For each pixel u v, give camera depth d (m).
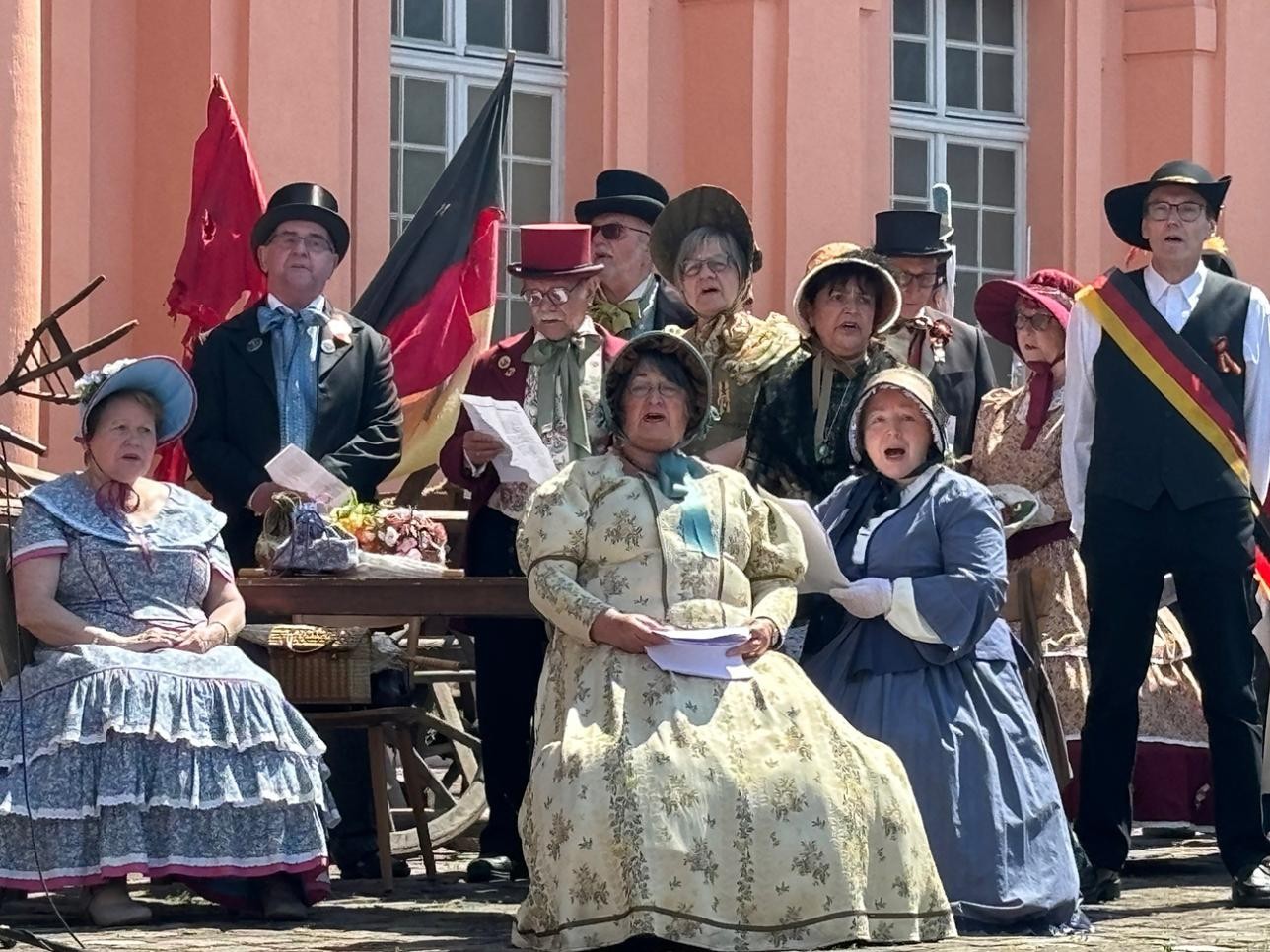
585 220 8.91
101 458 7.20
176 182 11.25
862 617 7.15
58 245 10.98
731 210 8.21
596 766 6.43
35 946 6.11
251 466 8.12
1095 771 7.73
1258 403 7.78
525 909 6.50
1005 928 6.88
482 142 10.30
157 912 7.20
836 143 13.46
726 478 7.05
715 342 8.18
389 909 7.37
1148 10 14.93
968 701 7.10
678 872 6.32
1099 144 14.76
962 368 8.95
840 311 7.63
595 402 8.14
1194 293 7.83
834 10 13.47
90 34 11.16
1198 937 6.80
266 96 11.41
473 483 8.05
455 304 10.10
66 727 6.83
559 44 13.15
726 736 6.54
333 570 7.48
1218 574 7.62
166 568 7.18
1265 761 8.37
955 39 14.54
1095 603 7.74
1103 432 7.75
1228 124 14.95
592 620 6.70
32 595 7.02
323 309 8.38
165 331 11.25
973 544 7.19
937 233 8.94
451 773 9.62
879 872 6.55
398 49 12.62
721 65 13.23
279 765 7.03
